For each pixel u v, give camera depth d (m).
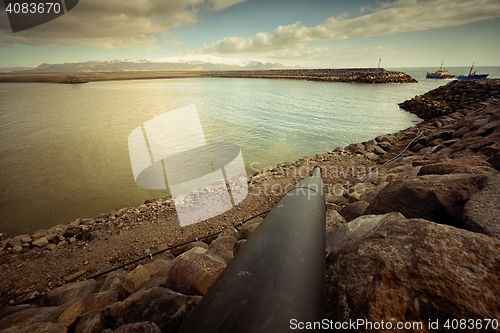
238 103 28.70
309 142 14.13
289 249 1.45
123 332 1.69
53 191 8.16
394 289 1.52
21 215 6.88
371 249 1.90
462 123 11.62
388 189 3.22
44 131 16.08
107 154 11.45
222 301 1.08
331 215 3.79
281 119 20.08
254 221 5.58
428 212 2.71
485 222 2.04
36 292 3.99
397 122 19.73
